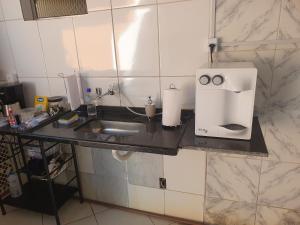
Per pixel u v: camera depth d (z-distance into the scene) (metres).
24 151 2.03
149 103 1.59
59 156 1.95
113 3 1.54
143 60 1.60
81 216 1.98
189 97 1.58
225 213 1.74
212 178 1.69
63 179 2.17
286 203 1.58
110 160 1.93
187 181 1.76
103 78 1.75
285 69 1.36
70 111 1.80
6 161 2.10
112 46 1.64
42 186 2.15
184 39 1.47
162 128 1.46
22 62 1.95
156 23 1.49
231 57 1.42
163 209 1.91
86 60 1.75
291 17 1.27
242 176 1.62
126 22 1.55
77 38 1.71
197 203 1.79
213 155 1.63
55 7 1.69
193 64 1.50
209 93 1.17
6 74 2.03
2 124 1.69
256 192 1.62
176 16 1.44
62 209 2.07
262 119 1.47
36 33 1.81
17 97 1.94
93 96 1.82
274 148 1.50
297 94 1.38
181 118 1.56
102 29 1.63
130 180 1.93
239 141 1.19
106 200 2.09
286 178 1.53
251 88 1.10
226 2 1.34
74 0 1.63
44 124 1.66
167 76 1.58
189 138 1.27
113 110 1.79
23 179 2.23
